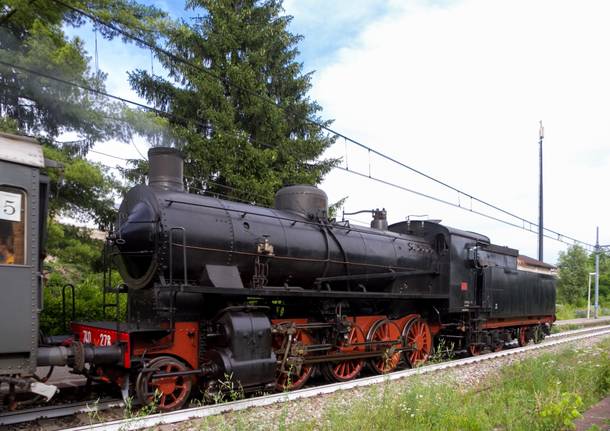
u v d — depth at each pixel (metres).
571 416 6.48
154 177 9.48
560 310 43.06
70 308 13.75
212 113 19.44
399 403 7.71
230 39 20.70
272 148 21.08
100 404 7.99
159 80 20.45
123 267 9.17
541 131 35.84
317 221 11.30
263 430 6.59
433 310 14.30
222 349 8.50
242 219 9.66
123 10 14.89
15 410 7.53
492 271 16.27
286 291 9.64
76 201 14.95
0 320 6.19
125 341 7.71
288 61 23.05
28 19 13.48
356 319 11.81
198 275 8.88
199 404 8.33
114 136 15.11
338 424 6.79
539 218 34.59
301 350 9.64
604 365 10.67
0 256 6.30
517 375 10.70
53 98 13.71
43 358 7.06
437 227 14.72
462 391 9.27
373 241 12.68
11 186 6.48
